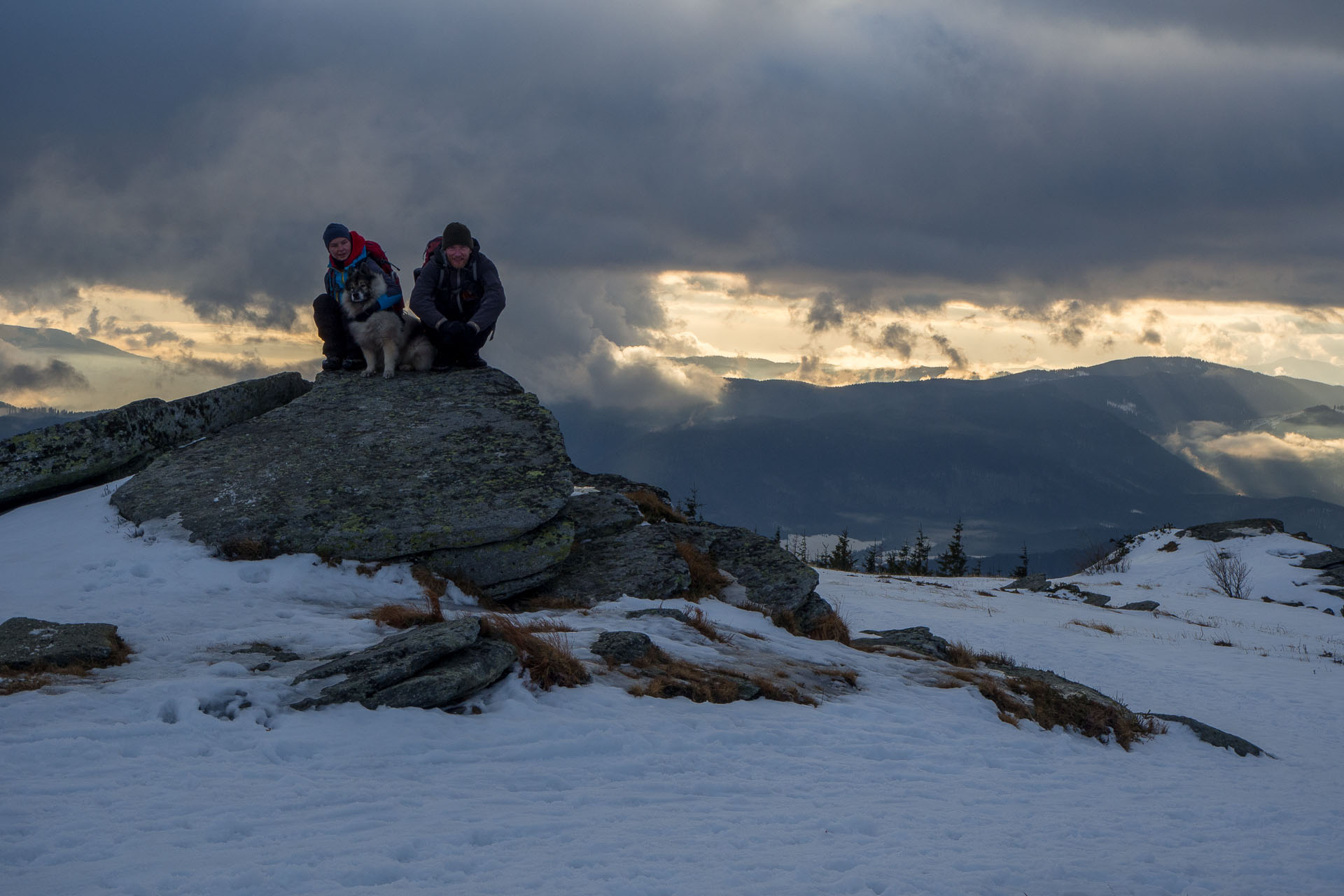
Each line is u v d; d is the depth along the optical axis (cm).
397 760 672
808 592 1527
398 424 1443
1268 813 886
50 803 527
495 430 1443
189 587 1083
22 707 668
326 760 655
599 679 955
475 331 1500
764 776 764
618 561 1432
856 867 548
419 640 831
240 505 1247
